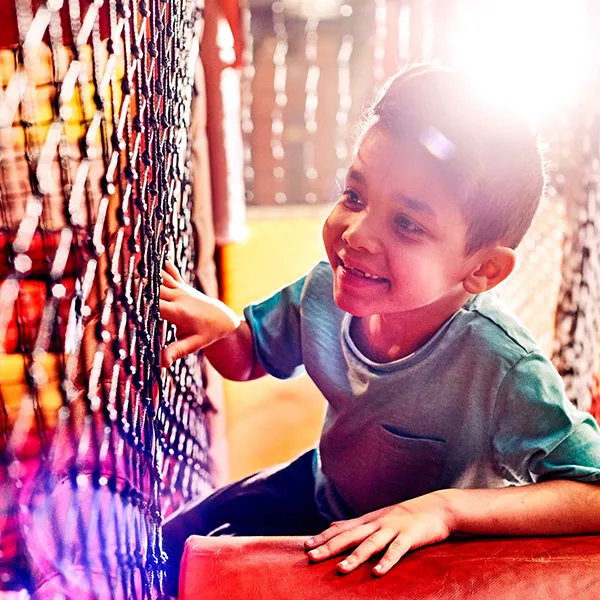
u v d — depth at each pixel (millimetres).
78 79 318
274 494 934
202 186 1566
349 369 795
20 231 262
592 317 1223
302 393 1733
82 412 379
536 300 1437
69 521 344
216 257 2168
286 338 893
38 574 326
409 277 641
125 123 438
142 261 488
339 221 665
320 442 864
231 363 890
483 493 669
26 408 279
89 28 319
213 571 556
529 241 1480
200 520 931
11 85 258
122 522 425
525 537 645
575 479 679
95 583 384
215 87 2066
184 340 760
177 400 879
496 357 708
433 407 749
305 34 4293
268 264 2178
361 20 4121
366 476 823
